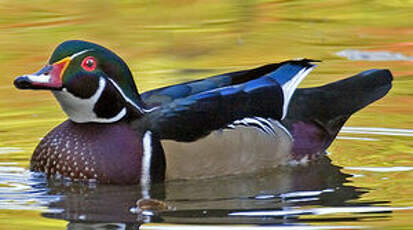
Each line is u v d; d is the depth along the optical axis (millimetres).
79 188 11852
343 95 13773
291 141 13117
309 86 16500
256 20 21547
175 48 19266
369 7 22312
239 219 10297
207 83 12984
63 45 12047
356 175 12281
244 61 18328
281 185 11938
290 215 10445
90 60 12016
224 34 20375
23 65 17984
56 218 10453
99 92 12062
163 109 12391
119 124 12227
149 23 21188
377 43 19516
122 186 11961
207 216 10438
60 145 12266
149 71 17625
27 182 12102
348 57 18516
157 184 12078
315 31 20547
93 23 21047
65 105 12172
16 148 13648
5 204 11062
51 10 22094
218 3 22688
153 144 12086
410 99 15914
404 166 12656
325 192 11477
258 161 12812
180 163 12195
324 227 9922
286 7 22453
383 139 14039
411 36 19984
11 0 22922
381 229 9797
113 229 10039
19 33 20172
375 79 14109
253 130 12719
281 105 13117
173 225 10102
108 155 12023
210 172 12438
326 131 13555
